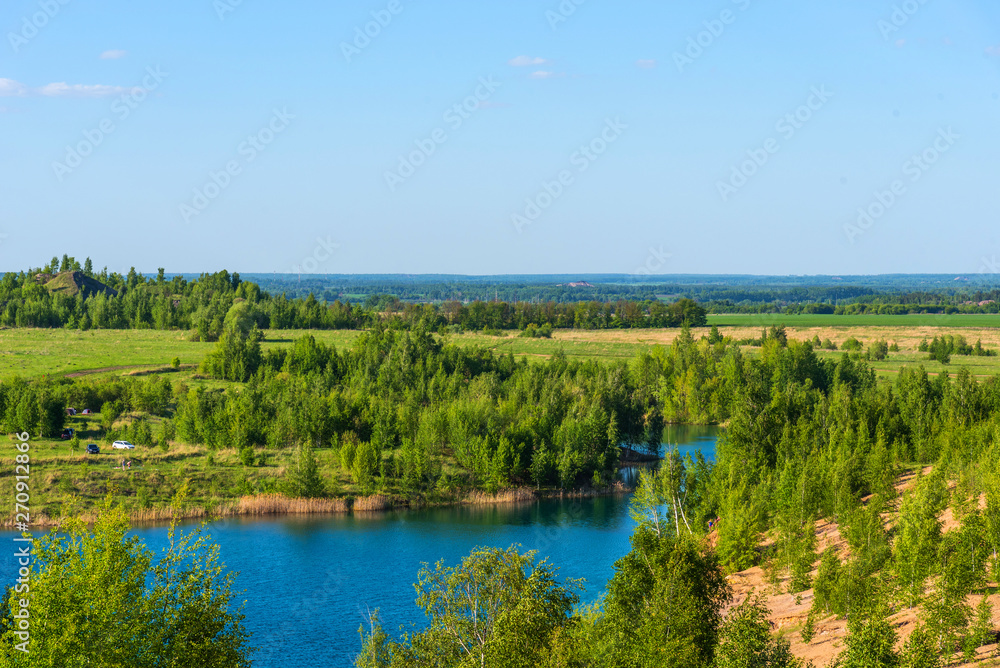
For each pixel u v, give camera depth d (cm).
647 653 3444
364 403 12731
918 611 4338
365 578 7462
